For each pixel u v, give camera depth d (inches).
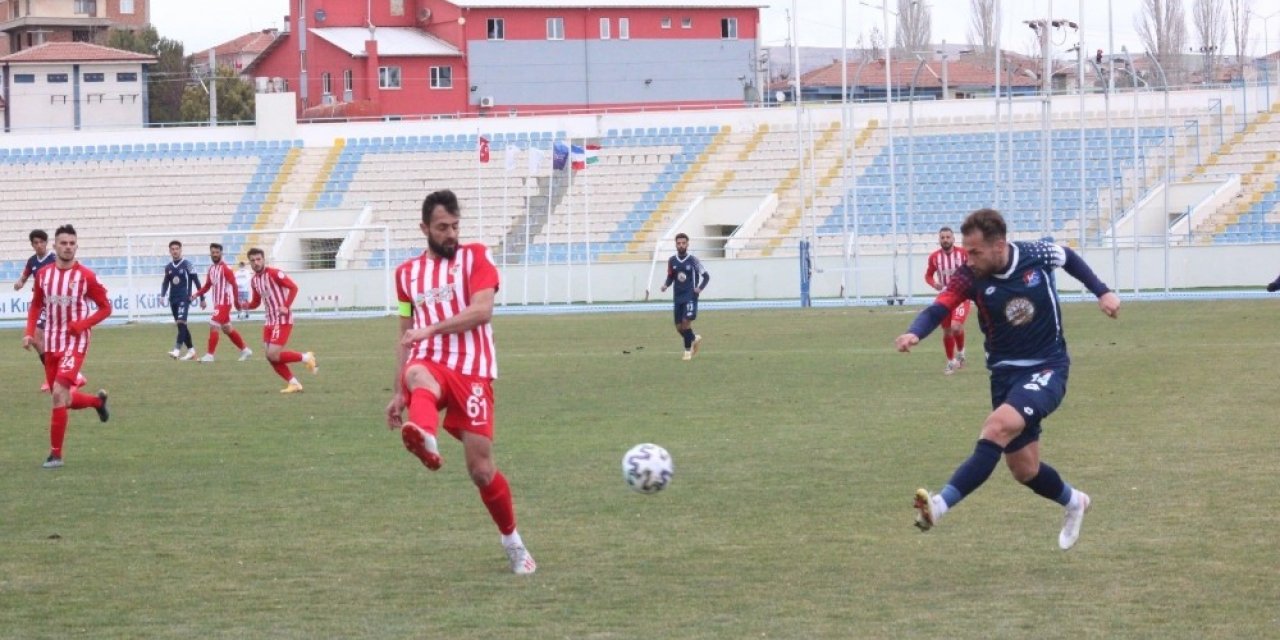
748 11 4761.3
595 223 3270.2
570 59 4640.8
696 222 3218.5
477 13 4579.2
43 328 869.8
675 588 501.4
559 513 653.9
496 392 1227.9
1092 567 518.3
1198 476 705.0
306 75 4835.1
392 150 3469.5
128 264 2741.1
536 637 438.0
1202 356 1387.8
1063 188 3122.5
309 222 3321.9
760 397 1143.0
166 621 466.6
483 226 3302.2
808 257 2598.4
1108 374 1239.5
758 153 3376.0
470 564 549.3
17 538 613.9
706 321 2262.6
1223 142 3137.3
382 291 3016.7
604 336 1969.7
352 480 765.3
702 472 763.4
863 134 3348.9
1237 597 467.8
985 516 621.0
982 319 540.1
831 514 634.2
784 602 476.7
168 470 817.5
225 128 3521.2
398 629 451.2
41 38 5556.1
